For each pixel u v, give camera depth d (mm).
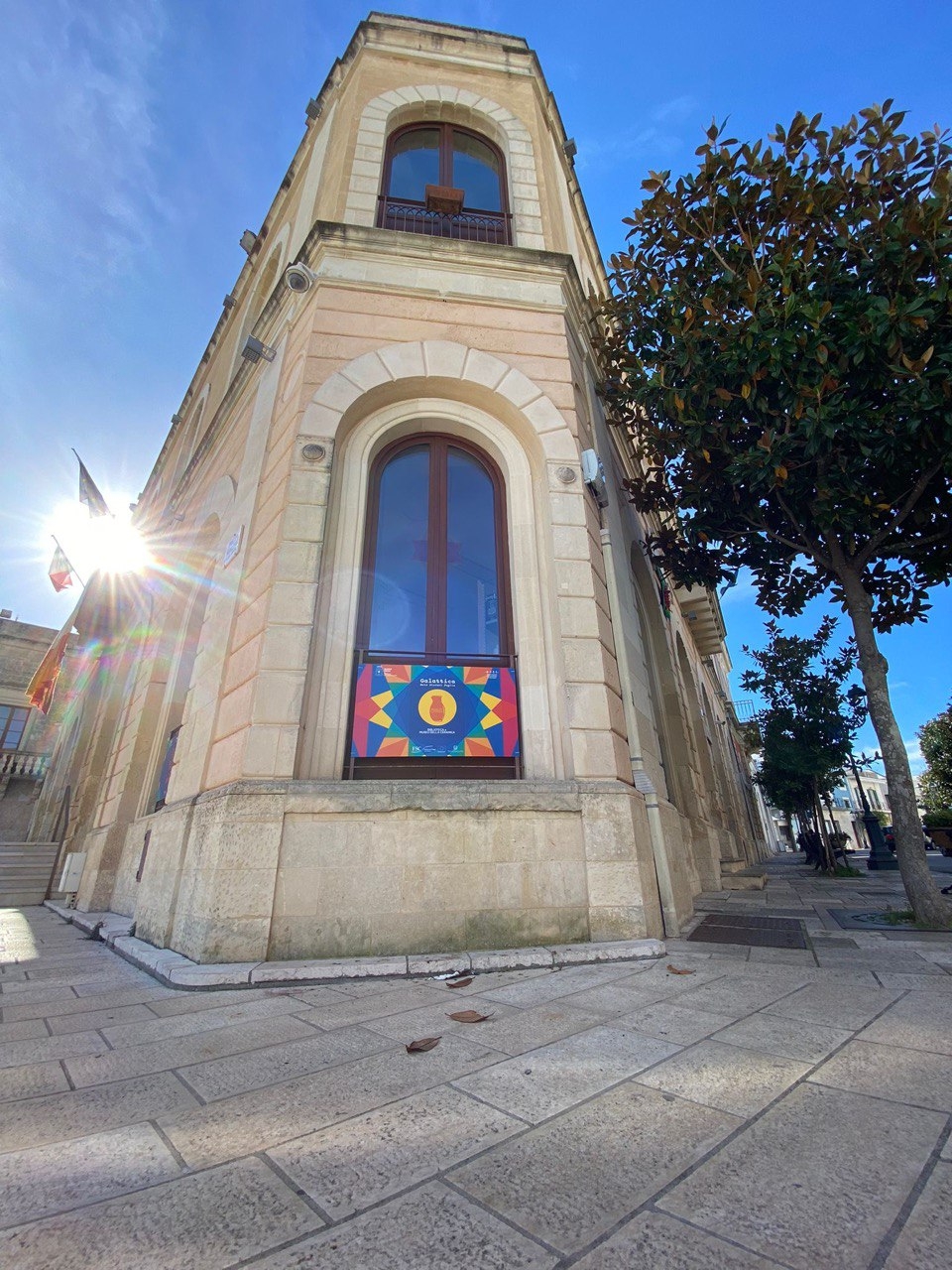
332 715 5020
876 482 6180
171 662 9133
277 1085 2031
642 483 8469
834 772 15258
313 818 4227
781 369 5562
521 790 4598
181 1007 3092
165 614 9406
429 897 4168
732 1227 1232
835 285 5730
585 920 4336
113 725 11570
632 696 6141
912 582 7117
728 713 30000
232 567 6160
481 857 4340
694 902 7777
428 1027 2670
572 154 11312
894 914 5457
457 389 6543
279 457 6062
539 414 6504
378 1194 1381
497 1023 2697
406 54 9461
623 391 7918
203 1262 1141
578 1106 1819
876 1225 1224
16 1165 1508
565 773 5043
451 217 8266
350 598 5516
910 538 6562
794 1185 1380
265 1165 1513
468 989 3346
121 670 11922
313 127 10508
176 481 13883
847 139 5863
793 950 4234
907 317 4977
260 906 3936
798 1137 1597
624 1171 1458
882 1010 2709
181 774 5906
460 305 6969
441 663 5535
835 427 5305
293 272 6625
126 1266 1128
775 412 5824
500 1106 1831
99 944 5902
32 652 28234
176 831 5059
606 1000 3025
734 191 6258
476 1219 1275
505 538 6332
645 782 5703
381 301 6766
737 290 5930
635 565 9906
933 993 2959
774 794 19922
